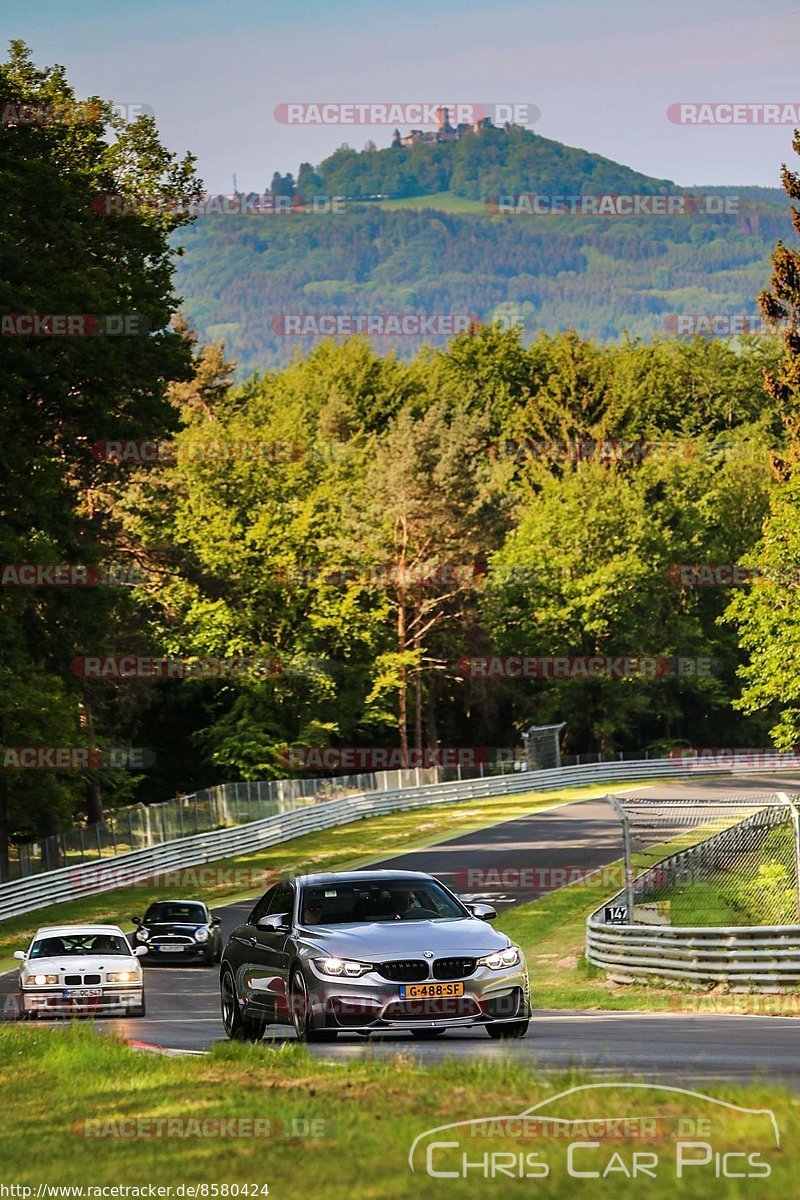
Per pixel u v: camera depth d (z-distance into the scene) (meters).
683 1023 35.59
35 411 92.50
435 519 174.62
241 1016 32.06
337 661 167.75
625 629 193.25
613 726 194.75
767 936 49.84
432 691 191.12
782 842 76.75
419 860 103.50
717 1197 12.92
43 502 92.56
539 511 199.50
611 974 54.44
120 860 97.75
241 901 91.62
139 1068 25.08
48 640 99.06
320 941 28.50
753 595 107.88
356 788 137.12
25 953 48.31
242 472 159.12
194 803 110.00
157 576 149.00
